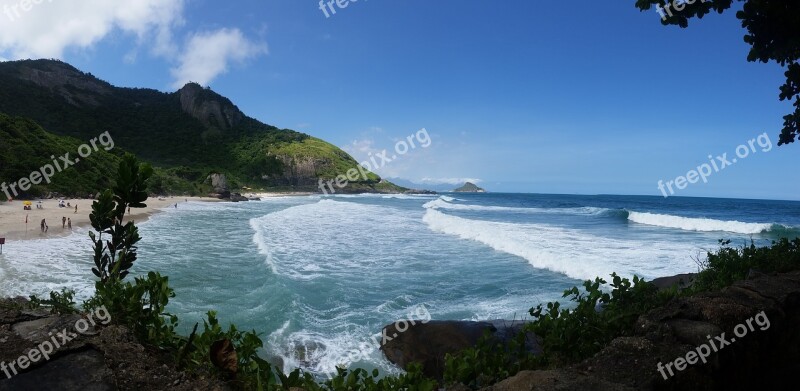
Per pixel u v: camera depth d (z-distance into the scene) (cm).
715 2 396
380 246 1880
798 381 316
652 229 2880
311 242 1991
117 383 209
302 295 1060
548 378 234
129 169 296
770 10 398
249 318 888
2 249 1716
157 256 1602
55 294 305
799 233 2652
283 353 726
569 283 1217
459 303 1026
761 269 495
